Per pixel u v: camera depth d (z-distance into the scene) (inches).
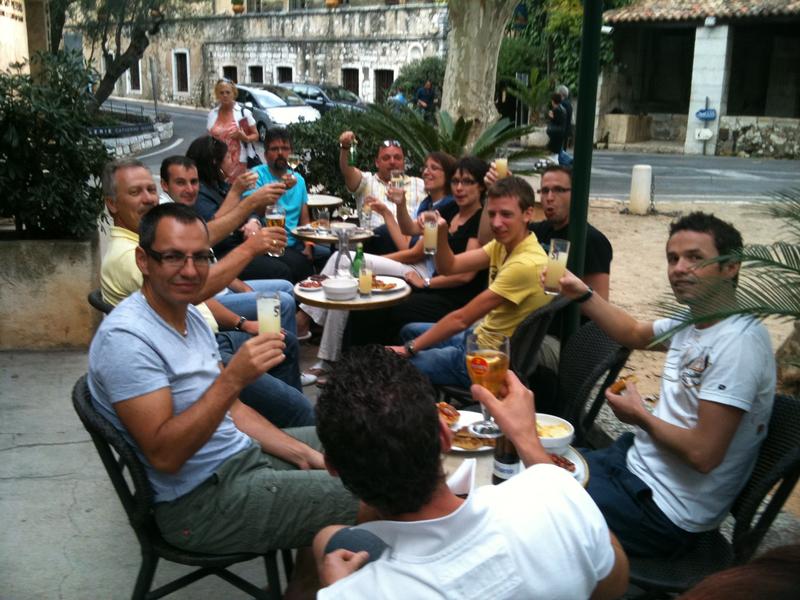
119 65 740.7
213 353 102.1
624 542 94.7
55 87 208.2
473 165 187.8
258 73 1368.1
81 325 211.5
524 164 655.1
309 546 94.7
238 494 92.9
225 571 96.5
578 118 143.4
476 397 73.5
